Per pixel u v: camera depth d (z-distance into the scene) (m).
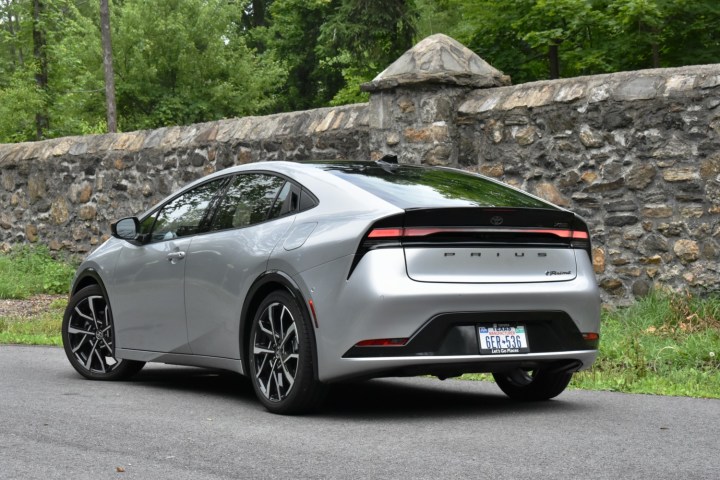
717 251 9.09
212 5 37.25
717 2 15.78
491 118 10.55
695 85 9.21
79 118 35.62
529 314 5.15
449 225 5.02
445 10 26.64
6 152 16.39
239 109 37.78
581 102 9.91
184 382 6.95
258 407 5.66
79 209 15.28
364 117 11.63
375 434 4.71
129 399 5.97
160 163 14.11
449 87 10.73
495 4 18.33
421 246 5.00
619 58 17.30
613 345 7.93
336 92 41.16
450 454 4.21
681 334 8.42
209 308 5.93
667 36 16.75
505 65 19.19
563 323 5.26
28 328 10.68
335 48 28.53
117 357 6.83
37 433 4.72
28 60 34.47
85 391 6.33
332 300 5.00
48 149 15.72
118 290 6.77
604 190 9.77
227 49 38.66
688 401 5.93
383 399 6.04
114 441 4.52
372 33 26.94
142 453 4.25
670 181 9.36
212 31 37.59
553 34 16.83
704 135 9.17
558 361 5.29
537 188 10.23
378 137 11.10
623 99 9.63
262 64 39.56
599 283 9.78
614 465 3.98
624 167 9.65
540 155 10.21
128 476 3.81
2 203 16.39
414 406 5.71
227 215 6.07
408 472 3.86
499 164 10.49
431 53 10.76
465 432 4.77
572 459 4.10
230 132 13.18
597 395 6.25
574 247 5.42
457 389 6.57
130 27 35.97
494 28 18.86
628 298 9.61
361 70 28.42
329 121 12.02
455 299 4.95
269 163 6.02
